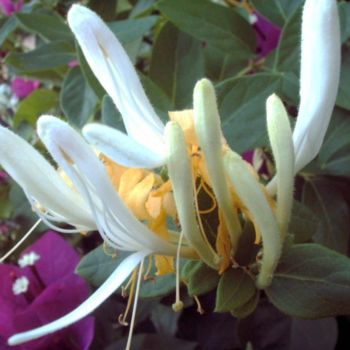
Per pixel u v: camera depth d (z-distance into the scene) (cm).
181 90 20
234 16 21
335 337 21
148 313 22
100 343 22
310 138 14
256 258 14
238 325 21
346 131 19
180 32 20
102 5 24
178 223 14
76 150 11
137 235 13
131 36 20
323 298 14
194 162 13
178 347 21
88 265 16
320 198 20
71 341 21
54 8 25
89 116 21
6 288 22
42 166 13
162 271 14
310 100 13
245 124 16
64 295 21
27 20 22
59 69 25
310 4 13
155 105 18
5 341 21
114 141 11
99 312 23
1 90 29
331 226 20
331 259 14
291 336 21
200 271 14
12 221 26
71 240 26
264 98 16
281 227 13
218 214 13
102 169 12
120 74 13
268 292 14
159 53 20
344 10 19
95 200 12
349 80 19
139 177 13
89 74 18
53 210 13
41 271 22
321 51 13
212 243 14
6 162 12
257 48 22
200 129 12
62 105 21
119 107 13
